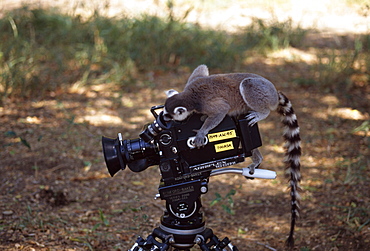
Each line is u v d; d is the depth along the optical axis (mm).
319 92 8414
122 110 7422
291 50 10578
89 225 4430
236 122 2902
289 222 4625
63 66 8586
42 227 4195
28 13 10688
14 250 3750
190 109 2871
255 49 10398
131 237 4246
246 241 4258
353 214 4551
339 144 6531
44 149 6031
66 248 3887
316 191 5242
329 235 4266
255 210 4922
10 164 5562
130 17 10469
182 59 9383
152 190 5316
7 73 7699
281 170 5844
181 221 2959
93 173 5586
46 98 7664
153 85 8422
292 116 3260
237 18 12562
